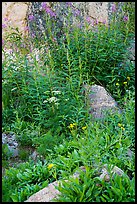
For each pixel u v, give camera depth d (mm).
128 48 6035
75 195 3295
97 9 6637
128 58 5977
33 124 4883
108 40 5836
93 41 5840
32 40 5934
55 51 5824
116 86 5746
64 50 5652
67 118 4938
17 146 4734
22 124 4977
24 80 5199
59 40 6117
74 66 5453
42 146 4504
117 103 5324
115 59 5781
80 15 6293
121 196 3248
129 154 4125
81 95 5273
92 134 4258
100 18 6660
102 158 3836
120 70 5789
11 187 3867
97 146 3768
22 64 5426
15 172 4047
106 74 5801
